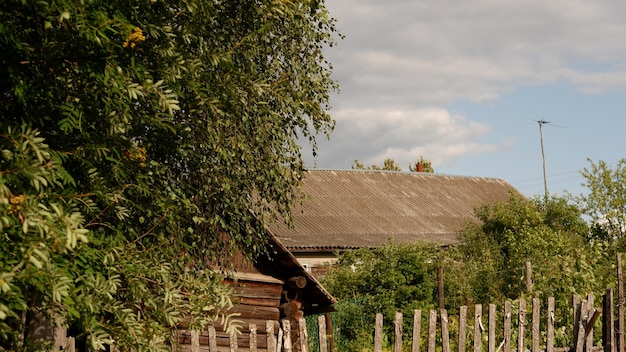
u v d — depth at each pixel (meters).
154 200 7.39
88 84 5.93
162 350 6.20
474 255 23.81
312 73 9.55
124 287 6.61
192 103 7.35
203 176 9.04
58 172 5.29
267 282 14.80
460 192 41.66
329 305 15.79
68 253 5.74
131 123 7.01
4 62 5.39
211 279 7.51
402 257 20.30
